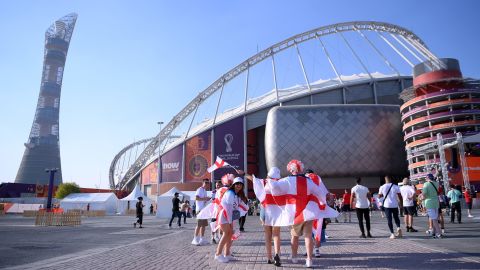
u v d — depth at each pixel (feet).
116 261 27.76
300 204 24.39
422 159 231.91
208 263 26.55
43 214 87.35
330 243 37.96
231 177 32.48
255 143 310.86
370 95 294.87
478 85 230.07
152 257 30.04
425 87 234.99
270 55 310.24
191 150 304.09
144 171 351.46
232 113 327.67
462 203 147.33
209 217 32.81
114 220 122.52
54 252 34.68
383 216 101.09
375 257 27.14
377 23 307.17
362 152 255.50
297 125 261.44
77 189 325.21
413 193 49.75
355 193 44.27
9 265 26.25
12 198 277.23
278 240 25.11
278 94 321.73
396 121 265.75
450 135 209.67
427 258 25.77
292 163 26.30
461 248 30.99
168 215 142.41
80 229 72.54
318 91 291.17
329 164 254.88
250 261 27.37
